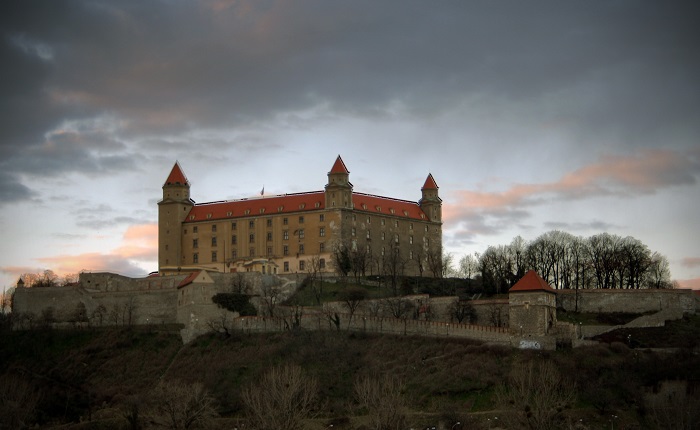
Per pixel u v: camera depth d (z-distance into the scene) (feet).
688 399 654.94
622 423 655.35
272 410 624.18
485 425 647.97
